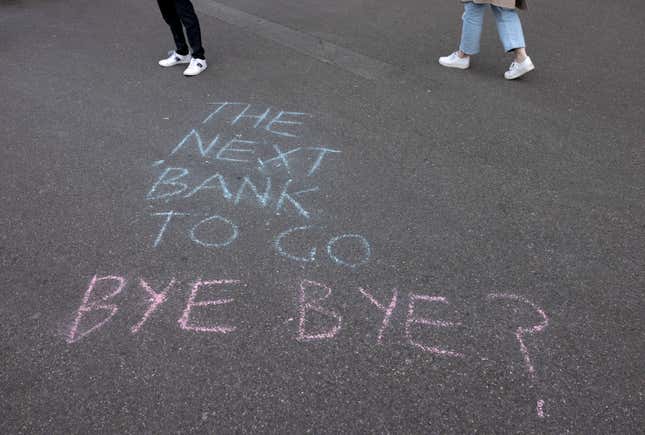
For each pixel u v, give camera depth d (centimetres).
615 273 273
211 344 241
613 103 440
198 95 466
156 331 248
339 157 372
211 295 265
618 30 593
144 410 215
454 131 402
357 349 237
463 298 260
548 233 299
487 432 204
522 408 212
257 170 360
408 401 215
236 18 654
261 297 263
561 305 256
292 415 211
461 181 344
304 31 607
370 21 633
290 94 463
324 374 227
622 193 331
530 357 232
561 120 415
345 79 490
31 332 249
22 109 451
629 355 232
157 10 694
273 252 290
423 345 238
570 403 214
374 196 331
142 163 370
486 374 225
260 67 518
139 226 312
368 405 214
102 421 212
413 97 455
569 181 343
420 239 297
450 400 216
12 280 278
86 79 505
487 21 623
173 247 295
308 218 314
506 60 525
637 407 212
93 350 240
